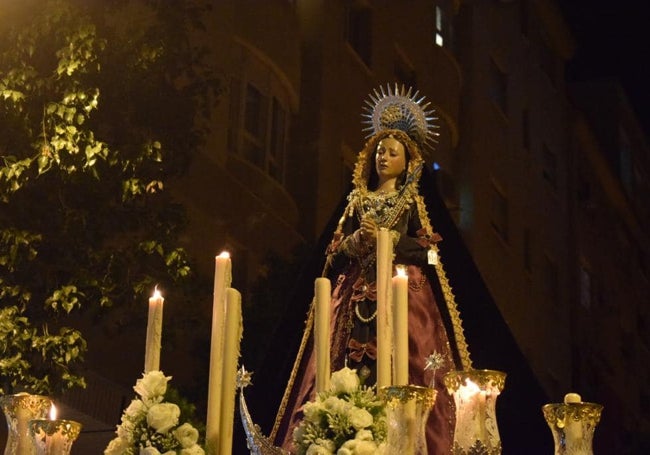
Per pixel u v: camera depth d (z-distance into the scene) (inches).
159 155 504.1
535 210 1195.9
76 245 499.8
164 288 536.4
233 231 744.3
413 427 209.9
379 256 245.1
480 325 357.1
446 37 1083.3
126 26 539.2
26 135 487.2
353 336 325.1
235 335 235.8
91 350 606.5
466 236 1034.1
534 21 1269.7
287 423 326.6
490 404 215.6
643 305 1524.4
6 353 467.5
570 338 1239.5
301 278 363.6
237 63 789.2
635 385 1446.9
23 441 224.4
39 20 493.4
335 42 908.6
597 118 1489.9
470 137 1069.8
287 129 855.7
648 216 1571.1
